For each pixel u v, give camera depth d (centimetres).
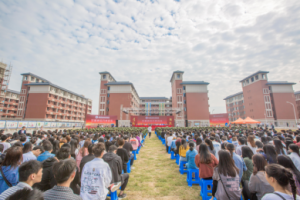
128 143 664
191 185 538
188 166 551
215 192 324
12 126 2439
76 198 193
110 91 5125
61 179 191
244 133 1195
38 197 143
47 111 5141
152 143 1628
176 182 571
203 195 421
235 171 301
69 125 4188
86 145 452
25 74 5341
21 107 5147
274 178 191
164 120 3575
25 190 142
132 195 473
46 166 304
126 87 5138
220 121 3512
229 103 8212
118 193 489
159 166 782
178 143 805
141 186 539
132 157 716
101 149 303
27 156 366
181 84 5194
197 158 432
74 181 323
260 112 5200
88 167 290
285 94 5284
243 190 374
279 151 506
